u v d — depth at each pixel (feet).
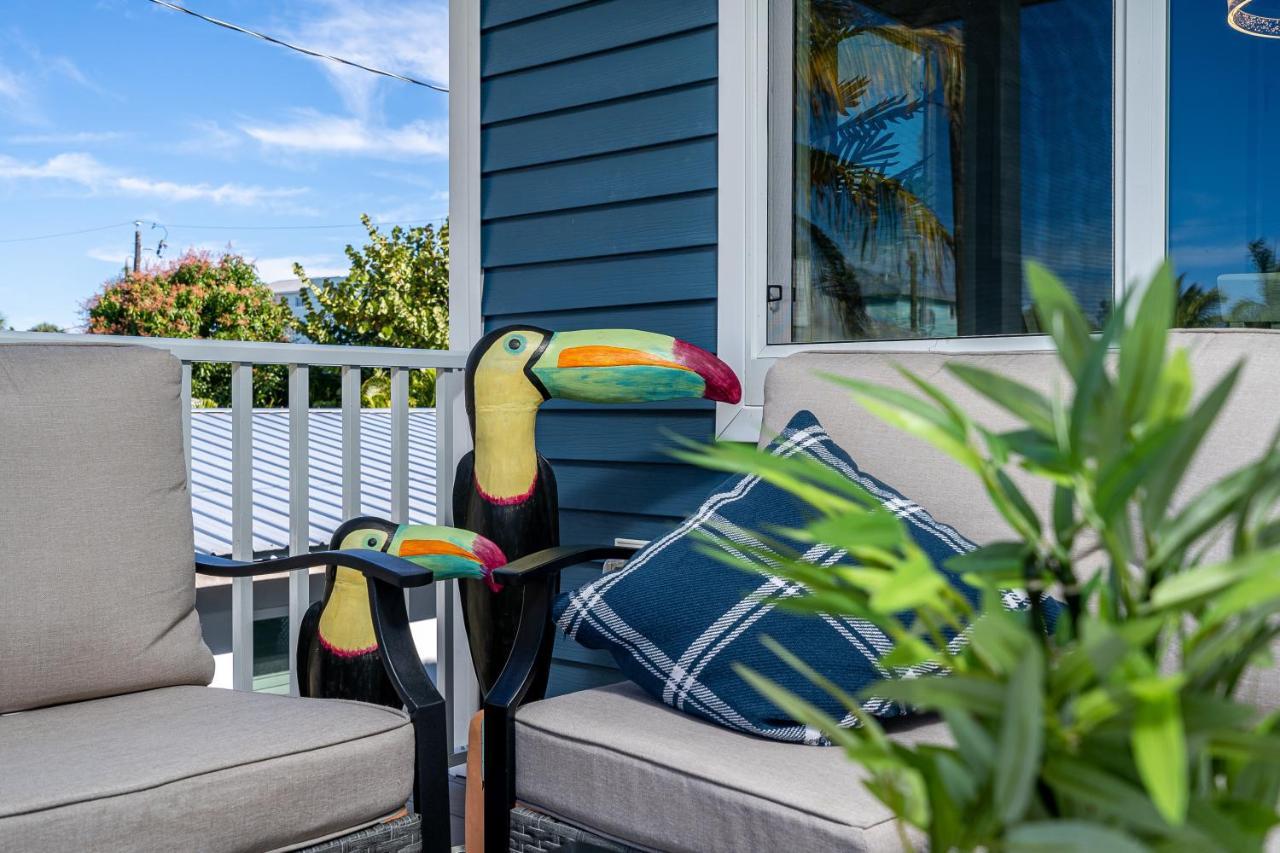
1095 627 1.56
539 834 5.35
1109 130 7.11
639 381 7.38
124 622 5.90
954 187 7.74
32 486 5.83
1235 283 6.79
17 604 5.58
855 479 5.82
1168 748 1.44
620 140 9.23
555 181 9.66
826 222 8.30
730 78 8.59
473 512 7.72
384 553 5.90
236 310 70.03
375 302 65.51
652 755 4.88
